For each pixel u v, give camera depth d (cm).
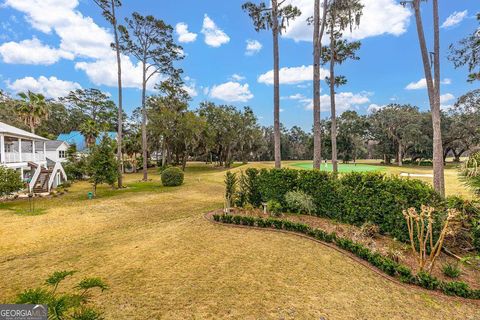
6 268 554
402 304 426
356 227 782
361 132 4531
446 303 436
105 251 636
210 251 616
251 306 398
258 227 803
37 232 854
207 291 438
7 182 1298
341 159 5153
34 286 467
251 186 1089
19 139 1978
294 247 643
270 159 6103
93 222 979
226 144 3822
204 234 744
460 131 3259
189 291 438
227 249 629
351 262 568
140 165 3850
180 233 761
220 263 550
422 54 972
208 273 505
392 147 4519
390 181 723
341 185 851
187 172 3344
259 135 4131
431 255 509
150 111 3322
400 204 686
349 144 4556
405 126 3891
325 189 898
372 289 466
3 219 1030
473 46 912
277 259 574
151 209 1195
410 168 3516
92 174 1602
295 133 6538
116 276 496
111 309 383
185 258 577
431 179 2139
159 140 3575
